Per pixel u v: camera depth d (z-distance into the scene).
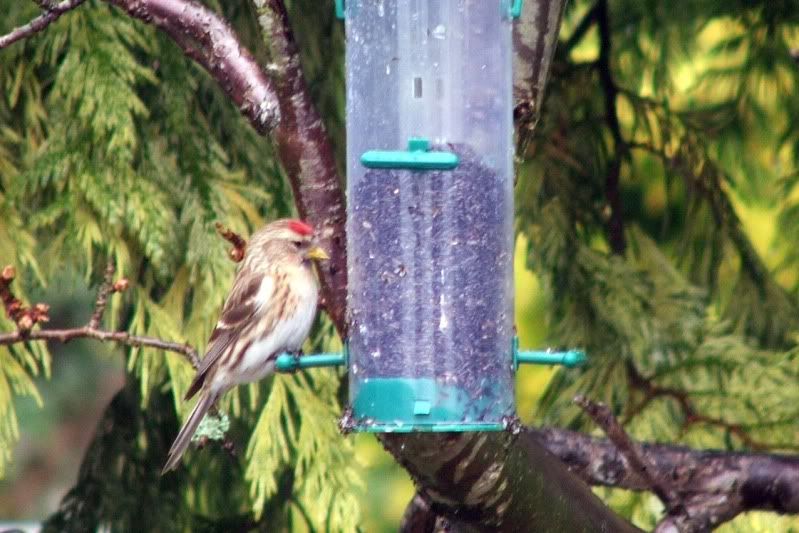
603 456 10.33
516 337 9.08
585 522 8.95
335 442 10.89
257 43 11.71
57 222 10.89
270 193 11.33
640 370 11.99
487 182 9.02
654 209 13.73
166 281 10.94
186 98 10.98
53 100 10.68
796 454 11.00
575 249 12.39
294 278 10.42
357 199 9.04
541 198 12.57
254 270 10.45
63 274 11.17
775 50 13.30
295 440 10.81
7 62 10.77
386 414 8.87
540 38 9.16
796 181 13.23
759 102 13.47
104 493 12.41
